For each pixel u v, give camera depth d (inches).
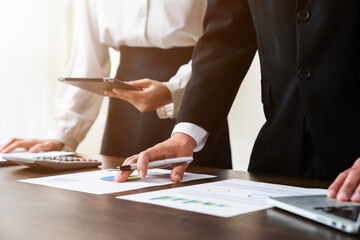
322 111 37.1
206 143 41.4
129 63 66.0
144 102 54.4
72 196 27.4
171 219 21.6
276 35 40.2
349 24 35.7
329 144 37.3
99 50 68.9
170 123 63.3
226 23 43.2
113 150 67.9
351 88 36.4
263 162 42.8
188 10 61.1
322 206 22.2
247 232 19.5
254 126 108.7
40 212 23.0
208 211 23.2
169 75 63.1
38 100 113.6
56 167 39.1
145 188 30.4
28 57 111.6
